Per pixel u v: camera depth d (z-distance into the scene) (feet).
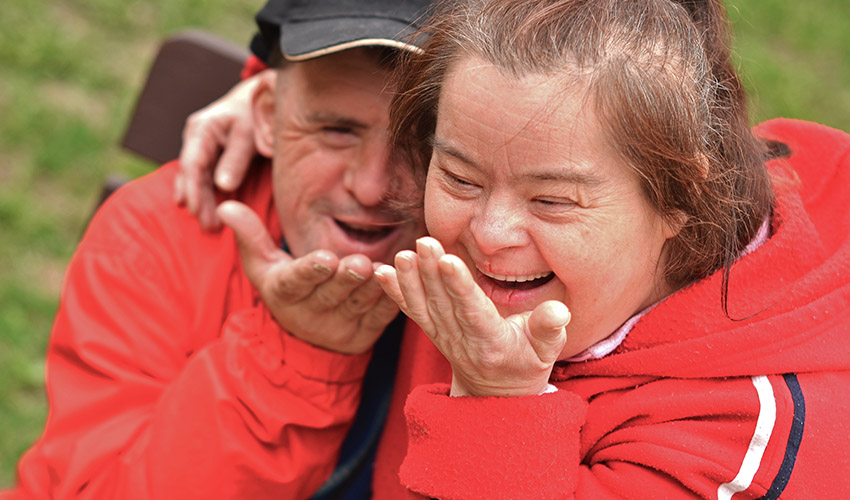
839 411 4.10
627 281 4.10
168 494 5.32
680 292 4.34
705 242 4.23
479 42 3.86
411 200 5.19
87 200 12.28
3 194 12.01
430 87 4.29
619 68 3.72
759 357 4.15
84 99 13.44
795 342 4.18
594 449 4.52
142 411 6.03
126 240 6.52
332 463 5.72
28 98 13.17
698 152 4.00
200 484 5.29
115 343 6.22
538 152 3.70
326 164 5.41
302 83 5.39
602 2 3.95
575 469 4.21
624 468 4.25
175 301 6.32
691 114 3.94
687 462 4.06
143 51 14.47
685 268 4.32
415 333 5.74
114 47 14.38
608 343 4.47
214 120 6.53
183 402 5.44
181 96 7.64
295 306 5.25
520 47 3.74
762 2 17.15
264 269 5.52
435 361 5.32
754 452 4.02
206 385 5.39
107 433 5.90
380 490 5.77
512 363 3.91
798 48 16.12
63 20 14.53
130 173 12.66
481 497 4.07
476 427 4.09
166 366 6.21
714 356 4.19
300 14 5.52
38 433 9.91
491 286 4.17
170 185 6.72
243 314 5.70
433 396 4.27
